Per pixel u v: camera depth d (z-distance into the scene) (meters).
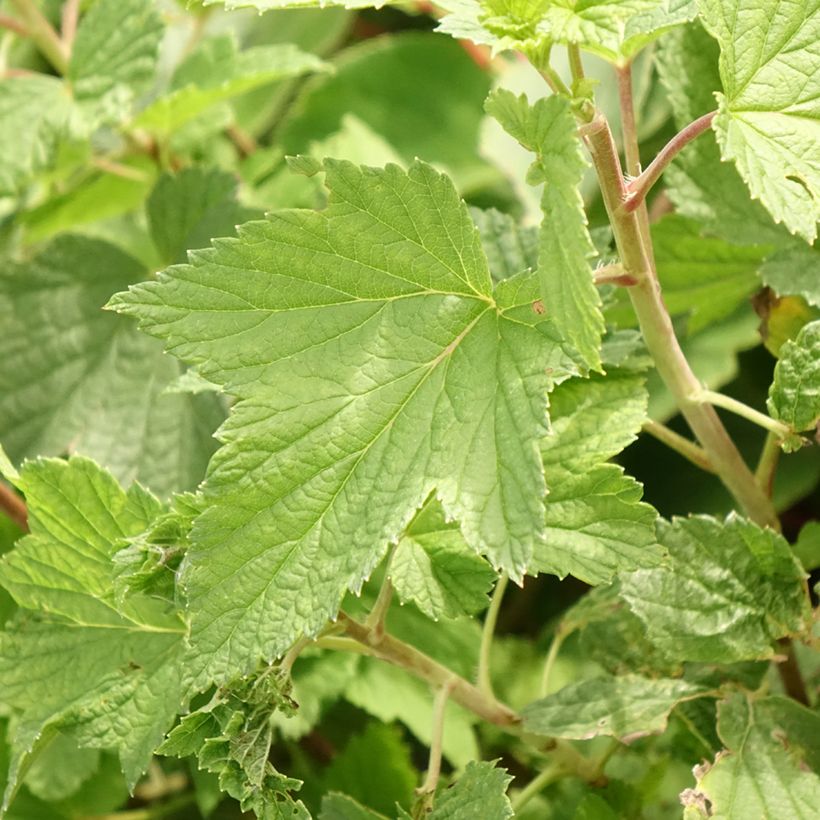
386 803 0.30
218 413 0.31
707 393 0.22
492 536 0.17
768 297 0.26
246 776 0.19
